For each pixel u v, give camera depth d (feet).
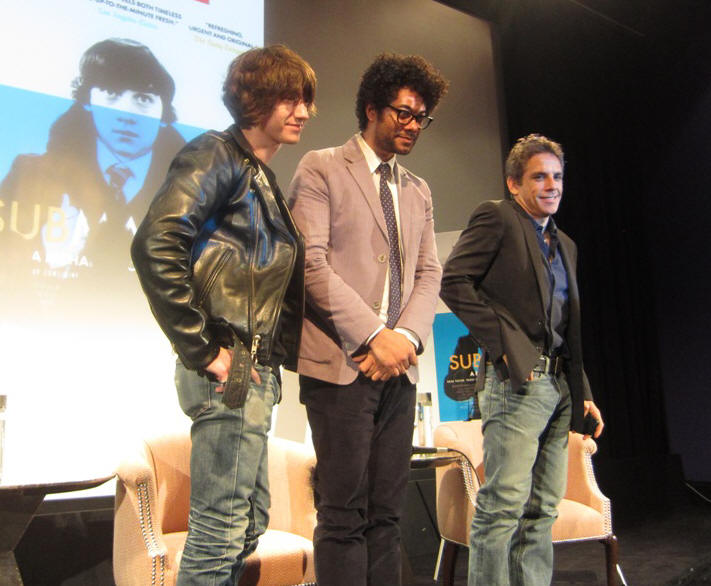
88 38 9.93
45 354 9.07
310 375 5.24
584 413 6.58
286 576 6.18
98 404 9.43
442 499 8.75
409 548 11.91
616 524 14.52
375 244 5.52
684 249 18.40
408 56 5.80
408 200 5.88
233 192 4.76
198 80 10.98
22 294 8.98
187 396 4.66
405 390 5.57
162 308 4.29
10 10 9.29
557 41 17.38
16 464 8.64
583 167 17.84
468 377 11.30
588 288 17.52
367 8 14.28
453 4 15.81
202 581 4.44
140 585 5.78
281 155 12.36
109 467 9.37
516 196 7.13
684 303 18.42
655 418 18.42
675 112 18.40
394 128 5.65
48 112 9.46
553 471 6.75
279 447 7.30
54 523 8.71
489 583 6.09
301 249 4.98
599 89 18.51
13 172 9.09
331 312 5.13
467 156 15.47
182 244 4.38
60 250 9.36
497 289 6.63
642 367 18.40
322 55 13.39
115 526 6.17
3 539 5.93
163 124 10.53
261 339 4.60
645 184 19.22
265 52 5.06
